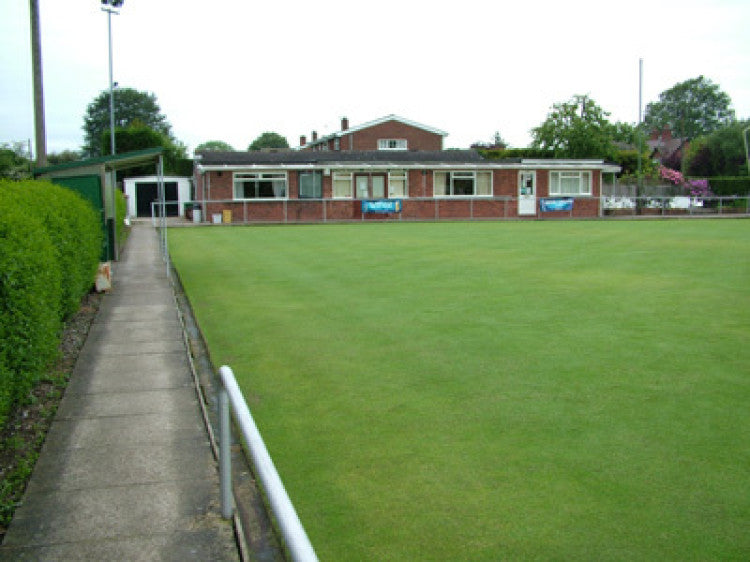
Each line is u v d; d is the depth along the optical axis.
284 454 4.90
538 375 6.57
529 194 37.53
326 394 6.18
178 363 6.81
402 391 6.20
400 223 31.97
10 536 3.50
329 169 34.94
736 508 4.03
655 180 46.53
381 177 35.91
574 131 48.72
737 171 56.88
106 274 11.41
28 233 5.41
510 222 32.44
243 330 8.77
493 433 5.18
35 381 5.79
